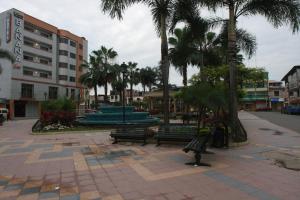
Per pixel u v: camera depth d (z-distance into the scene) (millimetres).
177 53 20406
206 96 9070
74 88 57344
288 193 4922
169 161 7469
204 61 22719
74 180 5801
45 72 51531
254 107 72250
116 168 6770
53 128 16938
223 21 13648
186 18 13438
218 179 5766
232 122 10891
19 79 45812
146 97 48312
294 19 11039
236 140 10586
